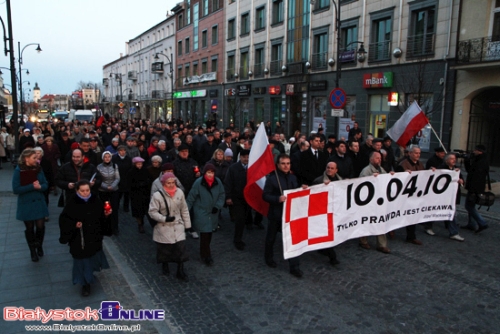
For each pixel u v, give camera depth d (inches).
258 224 334.3
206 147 478.9
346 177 309.7
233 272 237.6
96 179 279.4
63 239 192.1
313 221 237.5
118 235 314.5
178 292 209.9
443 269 242.5
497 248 283.0
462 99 662.5
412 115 336.5
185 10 1862.7
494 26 617.3
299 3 1071.6
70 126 938.1
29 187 235.0
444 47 682.8
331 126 963.3
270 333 169.9
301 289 213.8
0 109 1018.1
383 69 807.1
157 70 2180.1
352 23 886.4
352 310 190.4
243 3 1349.7
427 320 181.6
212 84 1606.8
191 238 305.7
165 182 216.4
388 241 298.7
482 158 313.0
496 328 176.1
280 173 242.4
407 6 748.6
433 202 293.7
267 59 1230.3
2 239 288.5
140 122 1071.0
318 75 1003.9
